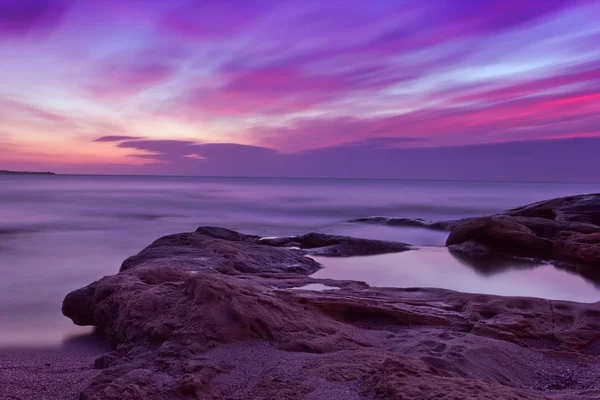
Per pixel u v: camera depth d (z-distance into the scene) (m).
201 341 7.40
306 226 37.19
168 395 5.53
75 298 11.41
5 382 6.72
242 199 67.75
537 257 22.28
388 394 5.16
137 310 8.77
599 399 5.33
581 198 30.28
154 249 17.94
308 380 5.90
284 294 10.40
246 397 5.54
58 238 29.52
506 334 8.66
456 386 5.10
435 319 9.80
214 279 8.92
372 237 30.59
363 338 8.35
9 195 75.31
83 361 8.55
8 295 14.98
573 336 8.69
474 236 25.00
